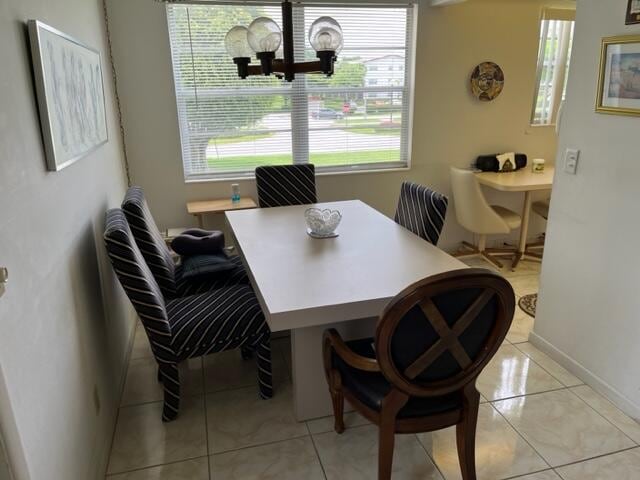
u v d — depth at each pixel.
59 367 1.54
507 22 4.03
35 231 1.42
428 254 2.28
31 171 1.43
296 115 3.92
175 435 2.16
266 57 2.02
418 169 4.23
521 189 3.70
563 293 2.58
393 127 4.16
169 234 3.54
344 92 3.97
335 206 3.21
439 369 1.52
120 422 2.25
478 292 1.40
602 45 2.16
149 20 3.38
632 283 2.16
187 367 2.69
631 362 2.21
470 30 3.97
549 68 4.25
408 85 4.08
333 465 1.97
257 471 1.95
